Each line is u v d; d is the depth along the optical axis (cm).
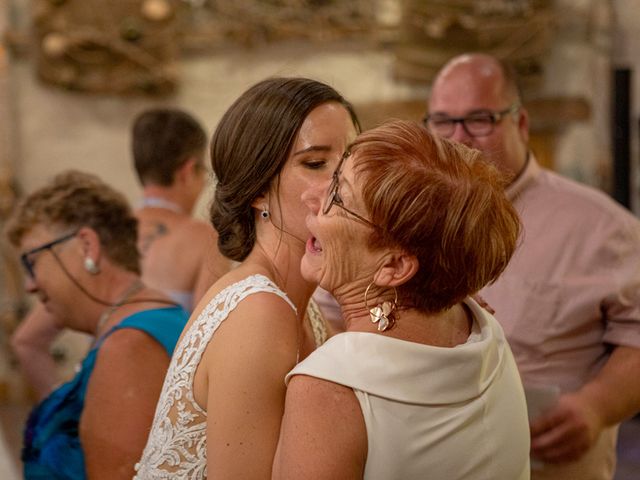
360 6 568
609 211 247
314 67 577
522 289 243
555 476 221
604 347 245
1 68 571
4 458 251
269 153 146
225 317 138
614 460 243
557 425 216
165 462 142
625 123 479
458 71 254
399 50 562
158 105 583
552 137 566
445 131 253
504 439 125
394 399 116
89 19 566
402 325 124
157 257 315
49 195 212
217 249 168
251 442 131
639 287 239
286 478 115
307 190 138
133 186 588
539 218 247
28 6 577
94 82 571
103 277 209
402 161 121
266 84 151
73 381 200
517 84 257
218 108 582
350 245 123
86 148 585
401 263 121
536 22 547
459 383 120
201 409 140
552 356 242
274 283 147
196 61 580
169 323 195
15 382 566
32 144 582
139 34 565
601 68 559
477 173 123
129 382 185
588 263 241
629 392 229
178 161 320
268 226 150
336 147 146
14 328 562
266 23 568
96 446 185
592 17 556
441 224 119
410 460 115
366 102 570
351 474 114
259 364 133
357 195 122
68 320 212
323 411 115
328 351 120
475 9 549
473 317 135
